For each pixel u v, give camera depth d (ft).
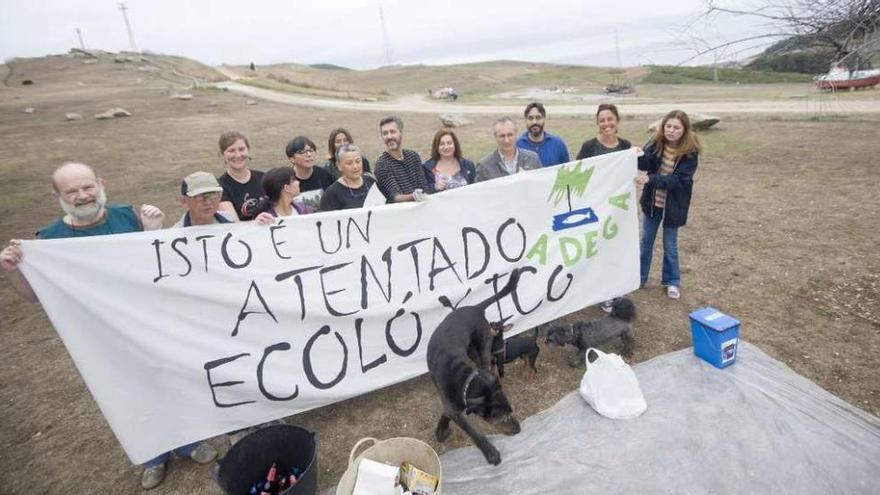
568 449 10.32
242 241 11.36
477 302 14.06
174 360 10.53
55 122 72.79
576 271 15.23
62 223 10.17
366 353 12.58
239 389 11.17
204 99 102.63
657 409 11.05
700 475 9.42
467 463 10.37
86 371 9.70
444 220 13.55
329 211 12.37
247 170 13.74
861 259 17.53
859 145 34.30
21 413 13.10
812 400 10.92
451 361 10.61
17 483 10.86
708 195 26.96
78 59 197.77
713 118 46.21
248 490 9.68
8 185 38.96
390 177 14.85
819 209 22.91
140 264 10.29
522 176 14.28
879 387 11.46
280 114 82.43
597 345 13.26
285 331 11.71
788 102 63.00
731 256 19.08
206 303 10.93
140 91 112.47
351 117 78.48
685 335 14.29
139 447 10.27
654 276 18.08
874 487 8.91
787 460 9.49
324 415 12.43
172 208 31.91
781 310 15.03
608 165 15.12
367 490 8.74
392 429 11.83
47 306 9.34
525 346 12.82
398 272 13.01
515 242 14.38
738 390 11.31
